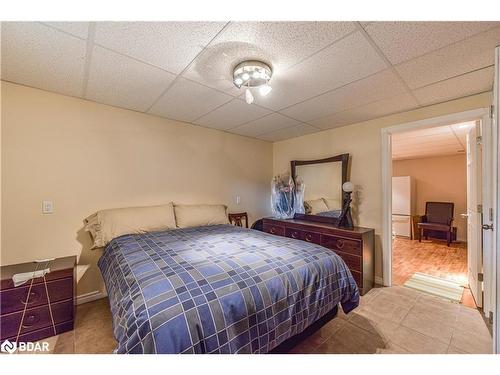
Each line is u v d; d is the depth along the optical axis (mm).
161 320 961
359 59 1595
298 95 2201
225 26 1276
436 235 5305
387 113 2691
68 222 2225
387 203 2760
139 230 2367
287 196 3775
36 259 2059
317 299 1523
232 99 2314
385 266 2750
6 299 1631
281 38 1380
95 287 2348
